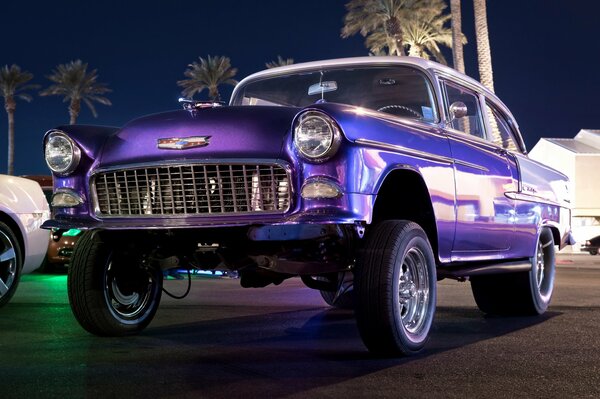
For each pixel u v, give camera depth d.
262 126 4.61
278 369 4.25
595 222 40.34
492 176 6.02
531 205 6.80
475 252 5.84
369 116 4.64
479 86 6.61
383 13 40.59
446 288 10.04
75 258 5.24
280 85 6.43
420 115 5.75
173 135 4.77
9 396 3.57
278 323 6.22
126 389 3.72
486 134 6.55
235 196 4.58
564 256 28.55
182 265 5.27
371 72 6.04
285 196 4.47
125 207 4.91
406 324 4.78
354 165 4.36
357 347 5.02
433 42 42.81
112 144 5.01
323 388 3.78
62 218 5.07
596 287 10.34
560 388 3.85
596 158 40.34
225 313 6.93
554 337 5.55
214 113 4.79
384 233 4.59
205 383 3.87
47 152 5.12
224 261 4.85
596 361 4.57
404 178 4.98
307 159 4.38
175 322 6.25
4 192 7.19
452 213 5.31
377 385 3.87
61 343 5.09
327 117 4.34
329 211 4.33
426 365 4.41
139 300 5.58
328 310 7.23
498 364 4.45
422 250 4.86
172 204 4.72
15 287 7.14
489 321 6.54
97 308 5.23
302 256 4.68
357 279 4.53
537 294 6.94
